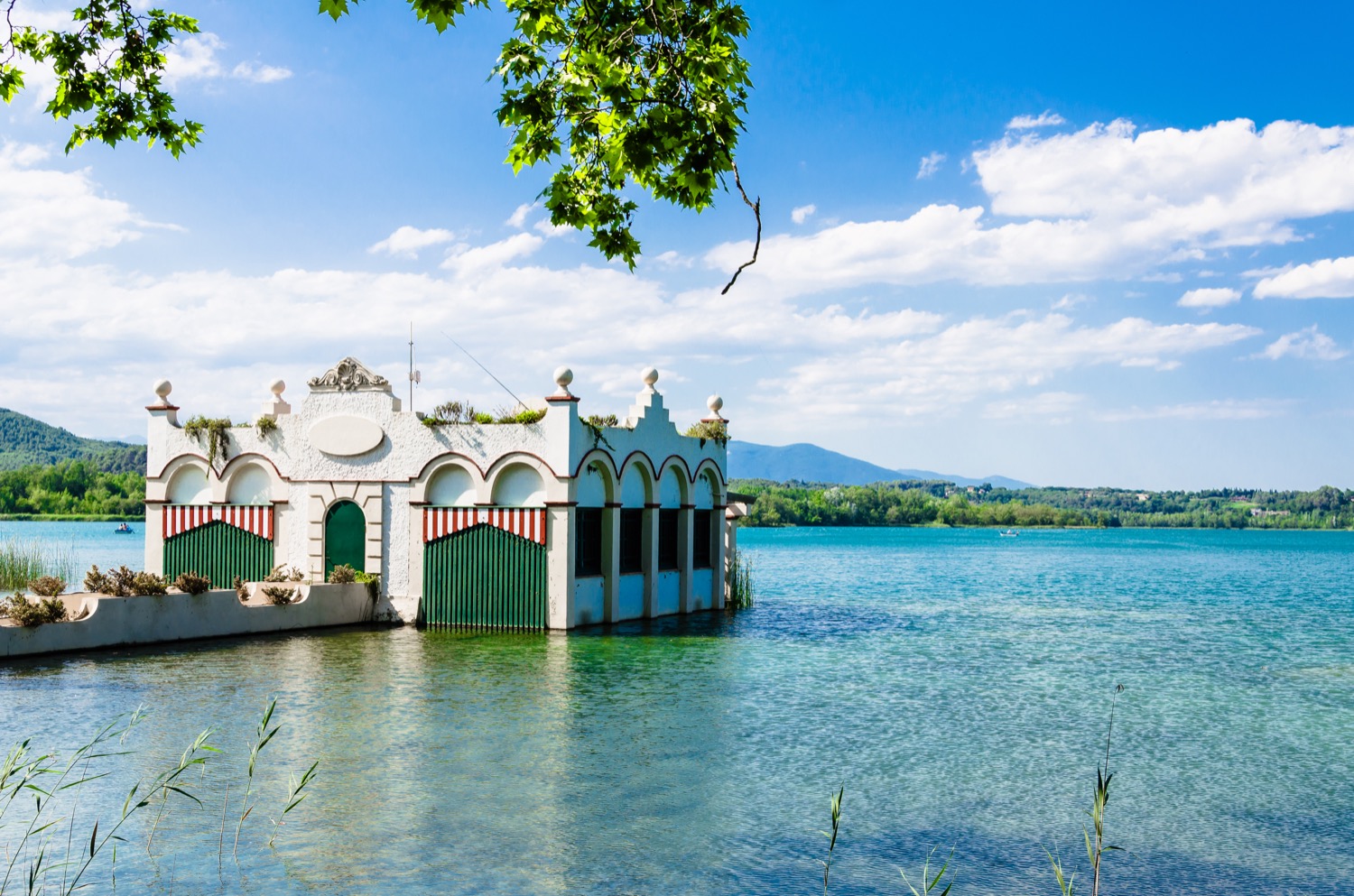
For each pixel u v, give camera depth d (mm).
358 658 24172
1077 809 13969
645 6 9062
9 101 10859
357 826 12406
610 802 13586
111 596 25031
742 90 9227
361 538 31219
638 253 9953
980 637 33625
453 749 16000
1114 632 36688
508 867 11211
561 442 29094
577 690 20906
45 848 11453
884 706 20578
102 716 17391
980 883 11234
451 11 9055
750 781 14836
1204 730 19125
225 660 23344
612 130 8867
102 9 10672
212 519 32469
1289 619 43219
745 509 40750
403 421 30688
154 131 11023
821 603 46938
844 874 11320
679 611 35531
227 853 11445
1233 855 12297
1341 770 16266
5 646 22547
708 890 10773
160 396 33344
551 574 29203
